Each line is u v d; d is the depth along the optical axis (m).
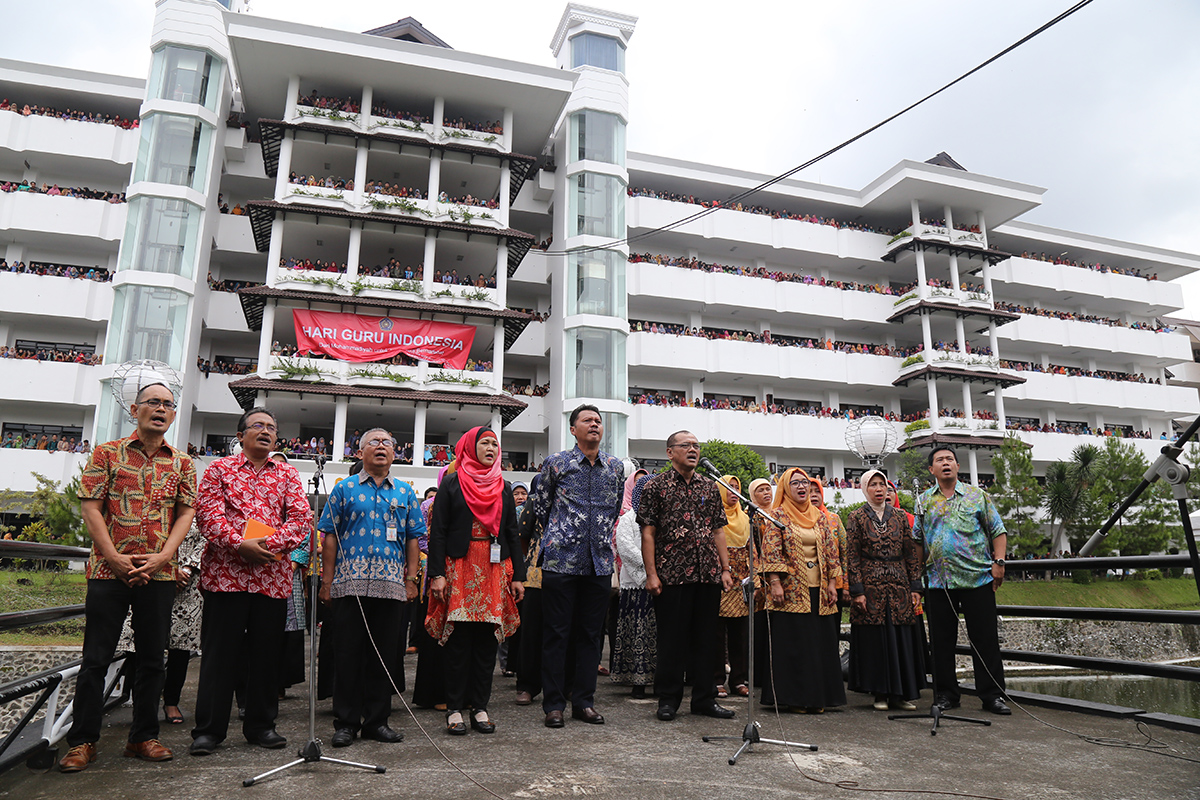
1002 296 36.56
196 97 23.67
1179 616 5.52
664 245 31.55
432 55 24.77
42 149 24.78
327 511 4.85
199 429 25.78
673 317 31.30
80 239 25.03
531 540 6.55
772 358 30.38
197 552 5.44
